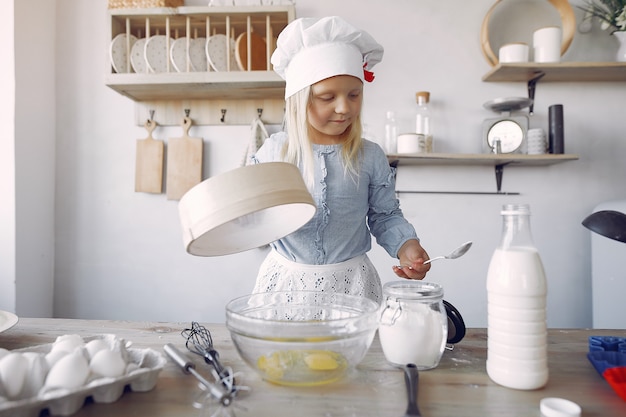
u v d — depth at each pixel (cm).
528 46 169
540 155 157
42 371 50
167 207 182
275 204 59
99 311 185
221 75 151
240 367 64
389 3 176
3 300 162
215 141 180
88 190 183
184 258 183
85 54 181
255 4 162
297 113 92
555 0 168
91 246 184
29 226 169
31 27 167
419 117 169
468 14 175
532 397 55
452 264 178
